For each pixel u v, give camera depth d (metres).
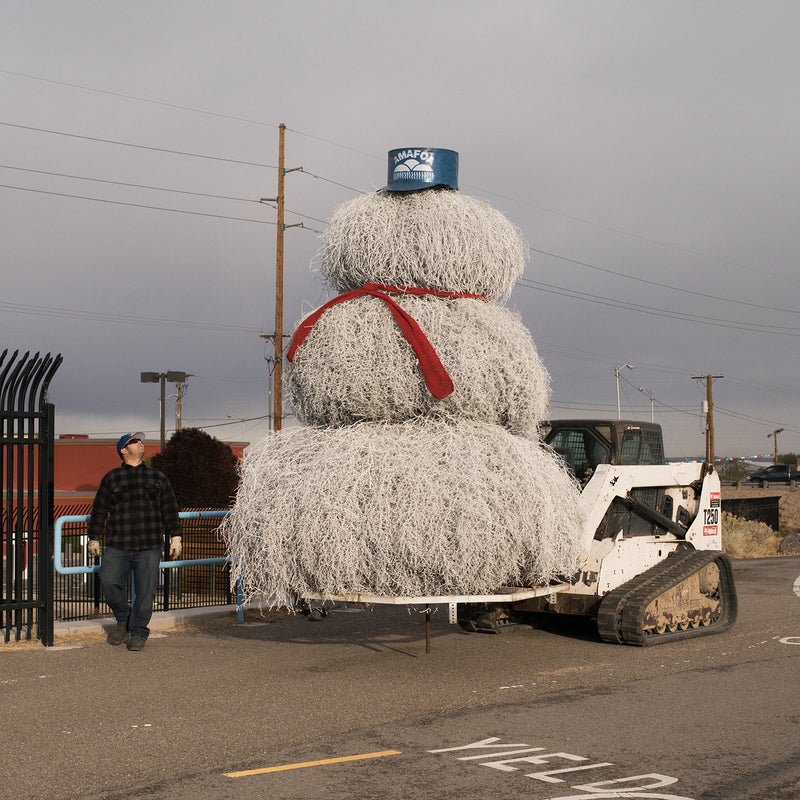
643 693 7.55
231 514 8.60
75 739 6.13
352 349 8.09
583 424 10.78
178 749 5.91
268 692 7.48
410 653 9.30
